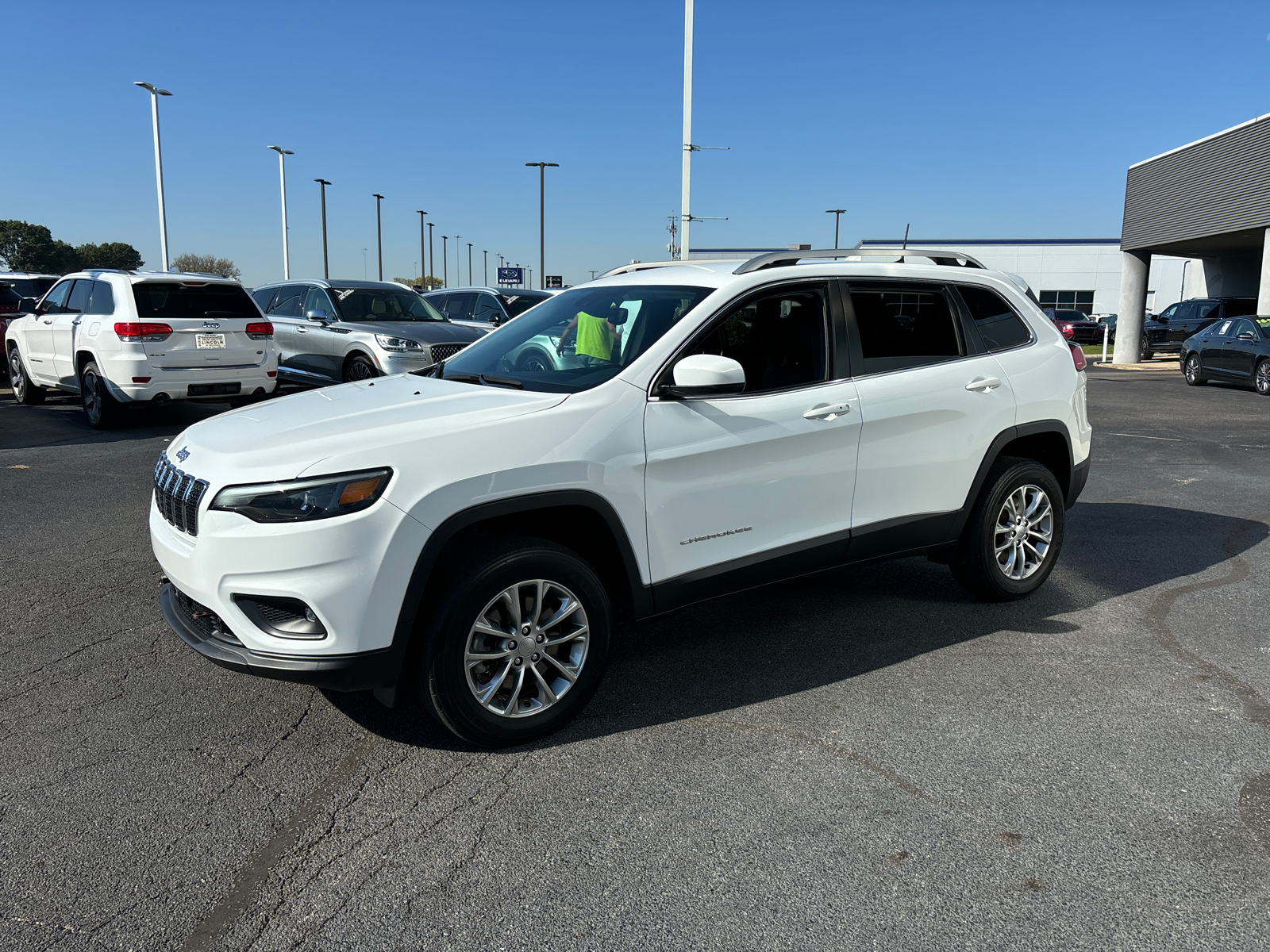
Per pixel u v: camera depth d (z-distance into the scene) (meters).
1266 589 4.94
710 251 51.75
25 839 2.62
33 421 10.87
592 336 3.68
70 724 3.35
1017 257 48.12
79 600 4.70
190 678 3.77
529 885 2.43
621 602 3.46
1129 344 26.44
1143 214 25.27
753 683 3.73
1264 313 19.83
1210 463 8.98
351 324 11.84
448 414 3.13
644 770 3.04
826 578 5.18
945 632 4.30
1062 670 3.86
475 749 3.19
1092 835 2.65
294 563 2.78
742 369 3.26
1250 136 20.17
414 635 3.04
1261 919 2.29
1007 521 4.57
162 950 2.18
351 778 2.99
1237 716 3.41
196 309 9.98
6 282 16.78
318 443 2.92
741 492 3.57
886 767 3.04
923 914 2.31
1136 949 2.18
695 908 2.33
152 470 8.02
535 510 3.15
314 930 2.26
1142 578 5.15
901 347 4.11
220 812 2.78
